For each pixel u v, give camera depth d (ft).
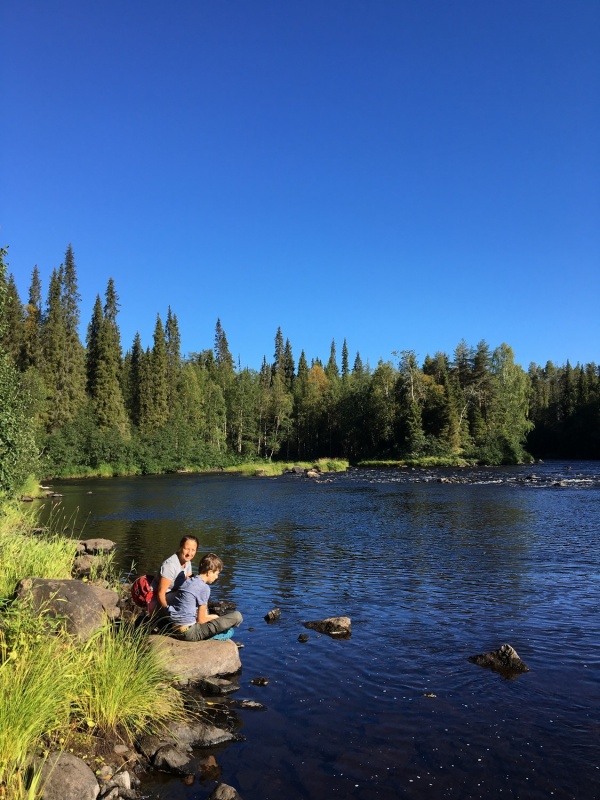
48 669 15.64
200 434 247.70
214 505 84.79
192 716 17.92
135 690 17.28
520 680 20.86
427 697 19.48
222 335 364.79
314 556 44.21
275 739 16.70
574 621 27.71
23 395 76.95
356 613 29.35
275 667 22.20
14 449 45.83
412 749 16.14
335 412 291.79
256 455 271.28
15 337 198.49
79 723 15.88
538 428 298.56
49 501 91.61
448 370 277.85
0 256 38.27
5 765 12.95
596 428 266.77
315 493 105.09
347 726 17.48
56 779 13.03
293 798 13.84
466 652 23.75
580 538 51.60
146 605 25.41
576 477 136.56
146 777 14.78
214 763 15.44
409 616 28.76
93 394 212.64
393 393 248.93
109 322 216.54
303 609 30.17
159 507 82.17
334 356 440.45
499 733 16.99
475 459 210.18
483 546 47.98
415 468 195.31
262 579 36.81
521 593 32.89
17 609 18.61
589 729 17.20
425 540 51.24
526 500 86.02
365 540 51.52
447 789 14.21
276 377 305.94
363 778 14.70
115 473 187.62
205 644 22.56
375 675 21.39
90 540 46.83
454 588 34.17
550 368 411.54
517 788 14.24
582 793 14.02
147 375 228.43
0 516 44.42
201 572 24.48
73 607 21.17
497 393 236.63
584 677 21.09
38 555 31.63
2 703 13.91
